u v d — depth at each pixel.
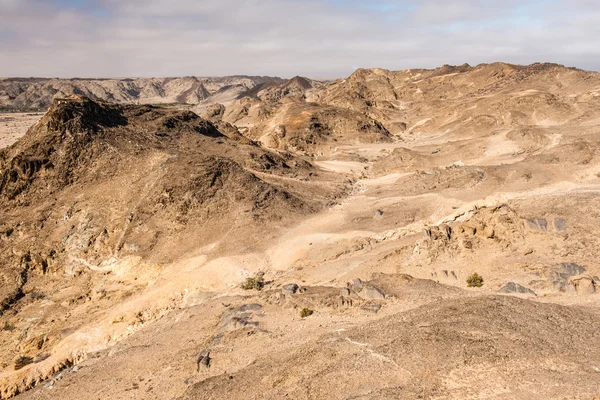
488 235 41.78
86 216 64.50
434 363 23.12
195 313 42.28
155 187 67.06
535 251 38.84
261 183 72.31
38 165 69.31
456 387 21.09
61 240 62.06
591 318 26.83
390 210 66.06
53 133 72.44
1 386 40.75
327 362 25.61
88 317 50.47
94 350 44.62
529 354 22.80
